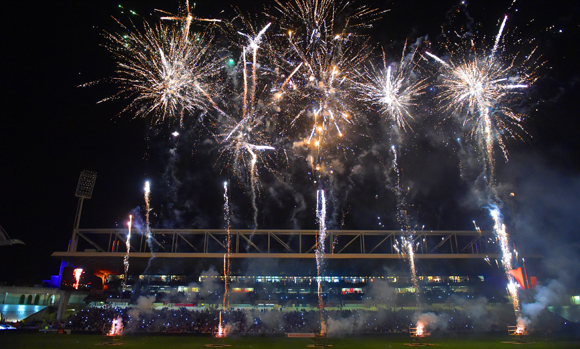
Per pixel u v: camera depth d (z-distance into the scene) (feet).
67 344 123.24
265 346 126.93
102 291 201.05
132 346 121.90
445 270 203.72
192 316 176.65
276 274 205.98
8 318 187.52
